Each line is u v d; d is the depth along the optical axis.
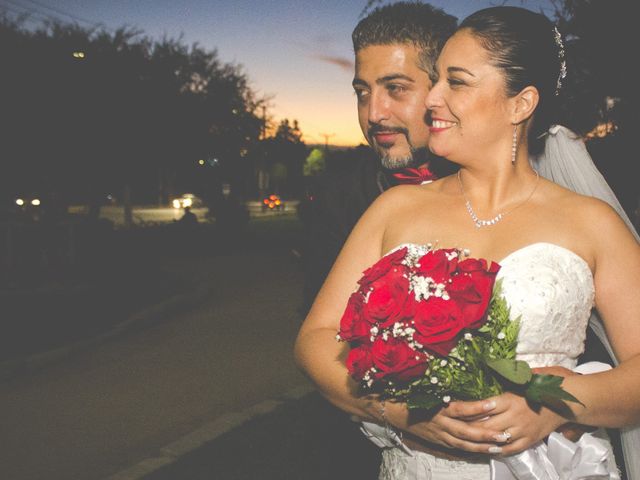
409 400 1.63
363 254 2.09
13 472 4.86
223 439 5.14
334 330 2.02
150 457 5.05
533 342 1.80
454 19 2.45
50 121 20.34
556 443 1.78
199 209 46.66
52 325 9.29
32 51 20.50
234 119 30.47
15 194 19.61
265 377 7.20
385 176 2.49
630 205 4.19
